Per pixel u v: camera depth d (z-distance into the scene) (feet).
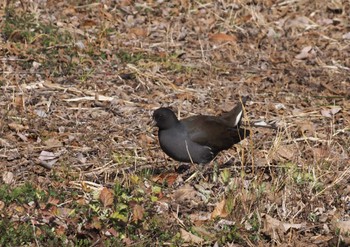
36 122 43.96
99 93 48.06
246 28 59.93
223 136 38.96
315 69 54.75
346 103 49.57
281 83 51.96
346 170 39.24
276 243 34.42
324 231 35.58
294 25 61.00
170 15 60.44
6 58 50.52
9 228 33.17
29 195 35.81
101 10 58.90
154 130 44.24
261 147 42.88
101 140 42.83
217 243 34.04
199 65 53.72
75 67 50.75
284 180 37.76
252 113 47.67
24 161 39.83
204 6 61.93
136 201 34.73
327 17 62.75
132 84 49.85
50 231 33.32
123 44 55.06
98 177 39.01
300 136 44.75
